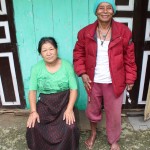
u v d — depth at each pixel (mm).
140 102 3133
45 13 2678
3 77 3049
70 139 2299
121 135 2807
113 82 2227
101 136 2799
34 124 2318
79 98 3084
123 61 2234
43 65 2408
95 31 2160
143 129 2887
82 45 2273
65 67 2408
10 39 2807
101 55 2186
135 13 2660
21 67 2967
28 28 2750
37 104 2490
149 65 2910
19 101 3195
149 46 2805
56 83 2404
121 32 2102
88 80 2316
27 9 2660
